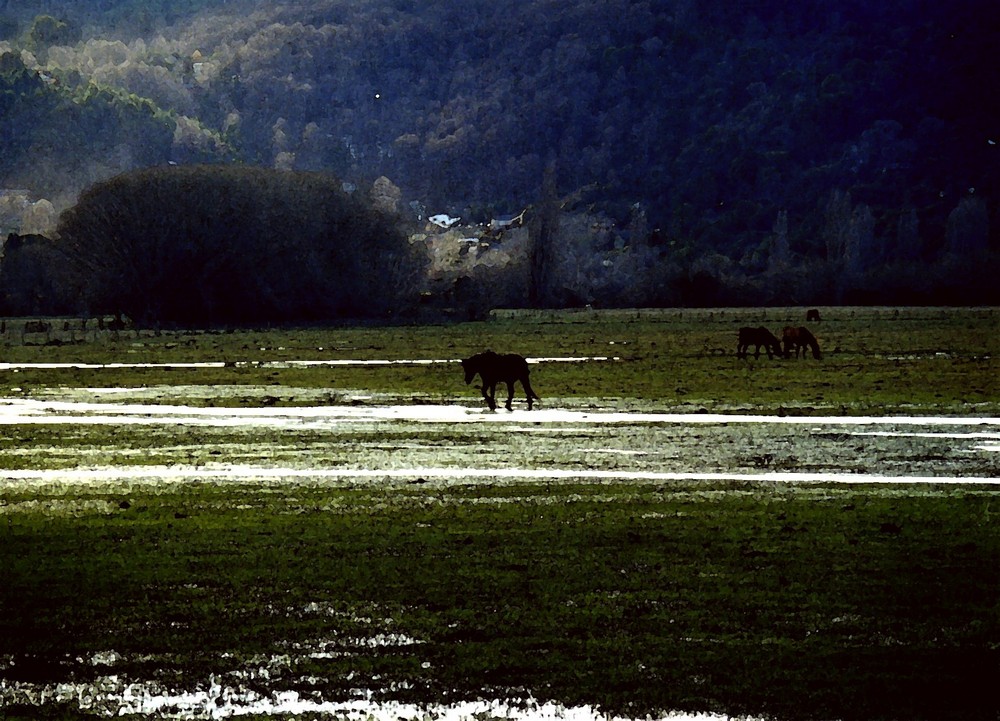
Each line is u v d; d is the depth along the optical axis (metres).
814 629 28.77
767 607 30.62
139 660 26.83
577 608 30.62
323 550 37.47
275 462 57.88
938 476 52.62
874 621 29.36
